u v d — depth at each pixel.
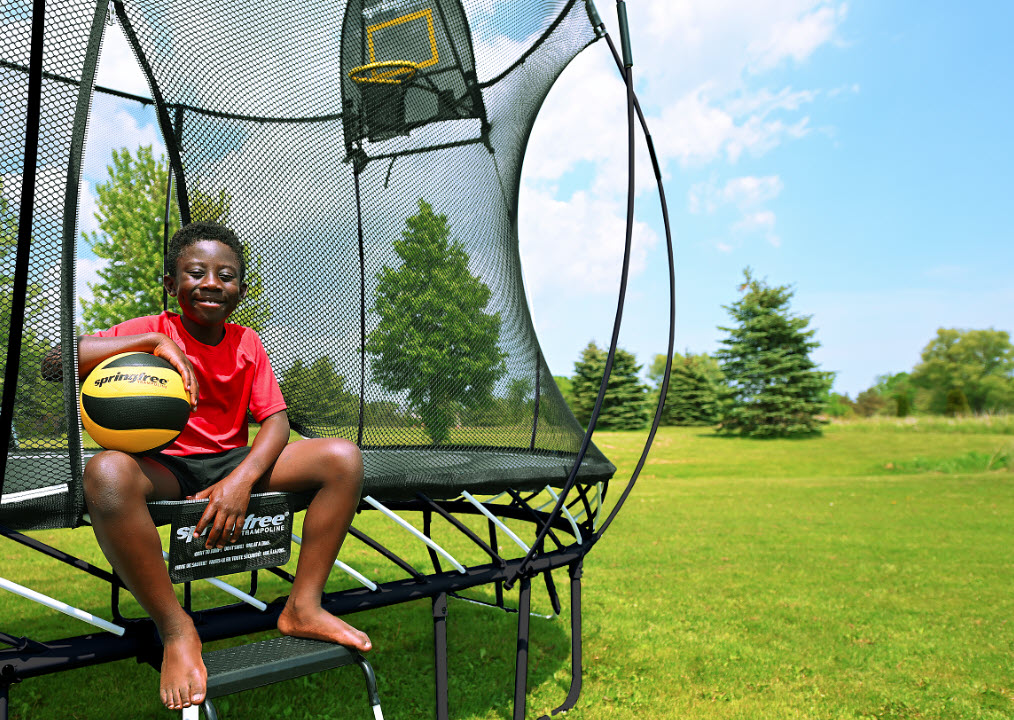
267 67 2.21
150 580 1.39
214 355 1.79
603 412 35.75
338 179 2.37
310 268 2.34
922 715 2.54
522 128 2.98
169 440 1.49
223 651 1.53
